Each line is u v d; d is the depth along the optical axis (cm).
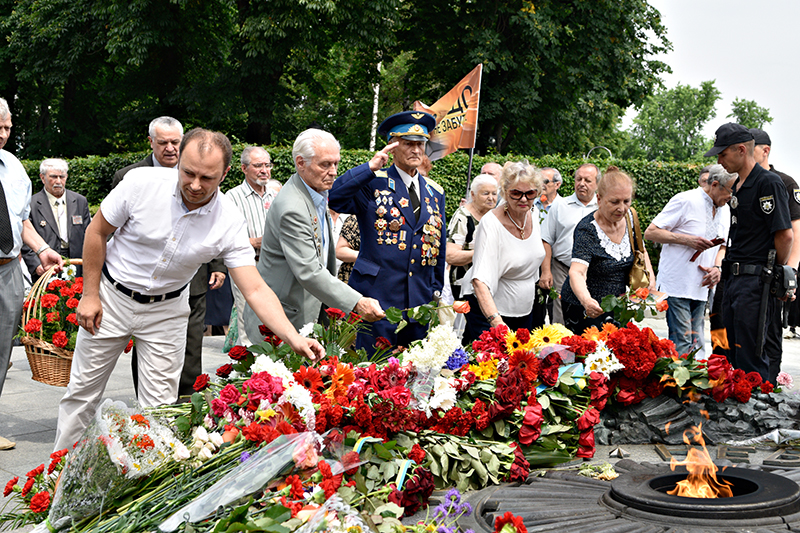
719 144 510
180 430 268
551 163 1669
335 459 246
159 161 476
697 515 235
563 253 616
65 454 265
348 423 278
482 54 2111
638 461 335
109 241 347
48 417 514
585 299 451
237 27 2091
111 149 2814
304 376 278
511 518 197
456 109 817
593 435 345
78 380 350
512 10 2145
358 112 3116
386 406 278
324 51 2162
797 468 299
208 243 332
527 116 2234
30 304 477
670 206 606
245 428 251
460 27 2231
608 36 2248
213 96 2155
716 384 374
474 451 298
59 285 497
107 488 231
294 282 370
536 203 627
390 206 430
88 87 2761
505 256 457
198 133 305
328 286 350
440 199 455
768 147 564
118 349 352
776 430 359
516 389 318
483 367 340
